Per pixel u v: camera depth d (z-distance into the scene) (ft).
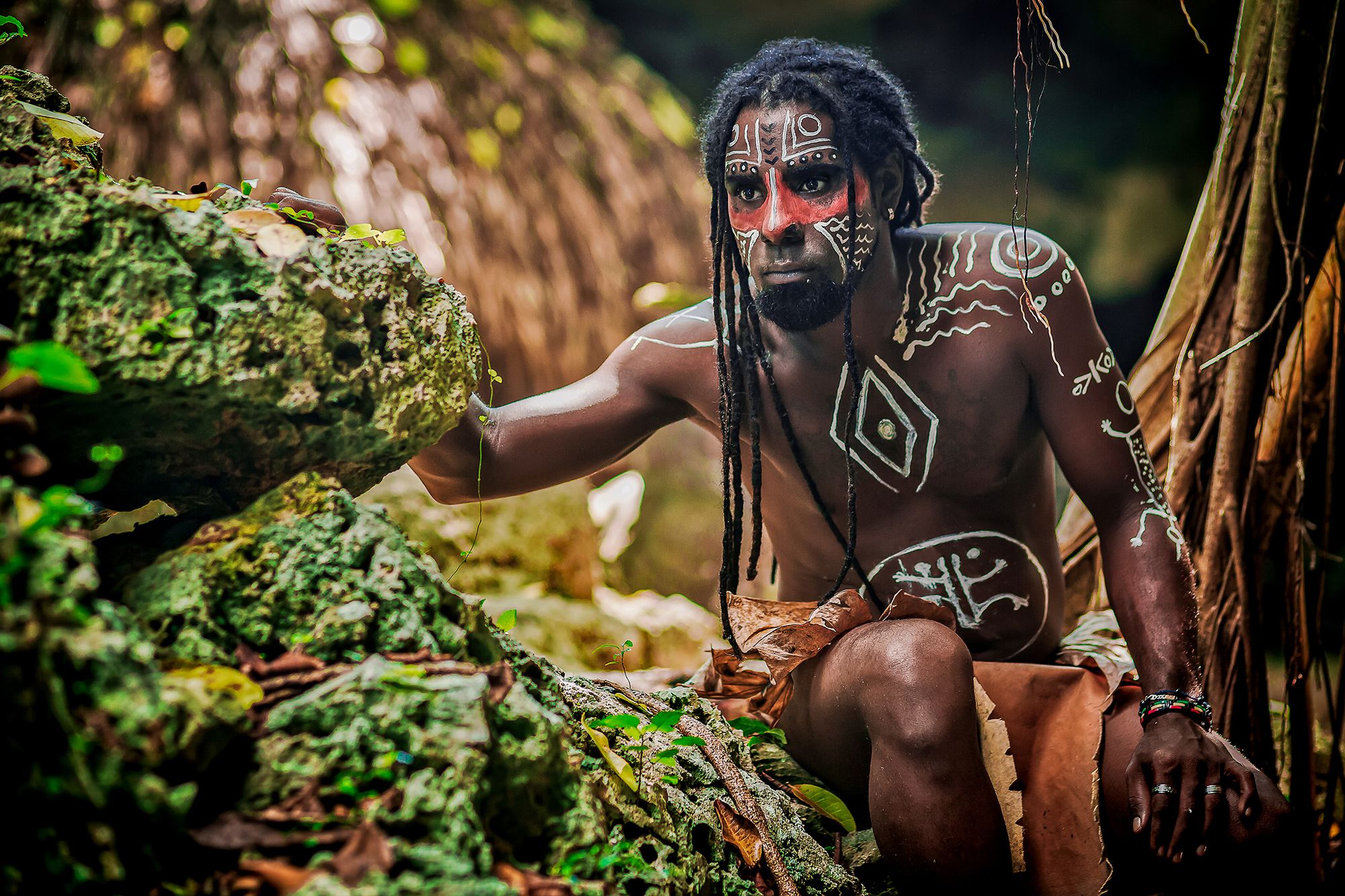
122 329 5.05
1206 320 9.45
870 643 6.93
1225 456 9.20
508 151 20.29
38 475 4.55
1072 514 10.28
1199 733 6.84
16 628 4.10
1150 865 7.30
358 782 4.78
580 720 6.22
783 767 7.98
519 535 15.17
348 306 5.54
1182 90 31.68
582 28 23.53
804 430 7.92
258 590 5.19
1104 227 32.35
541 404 8.04
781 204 7.17
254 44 18.78
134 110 18.10
